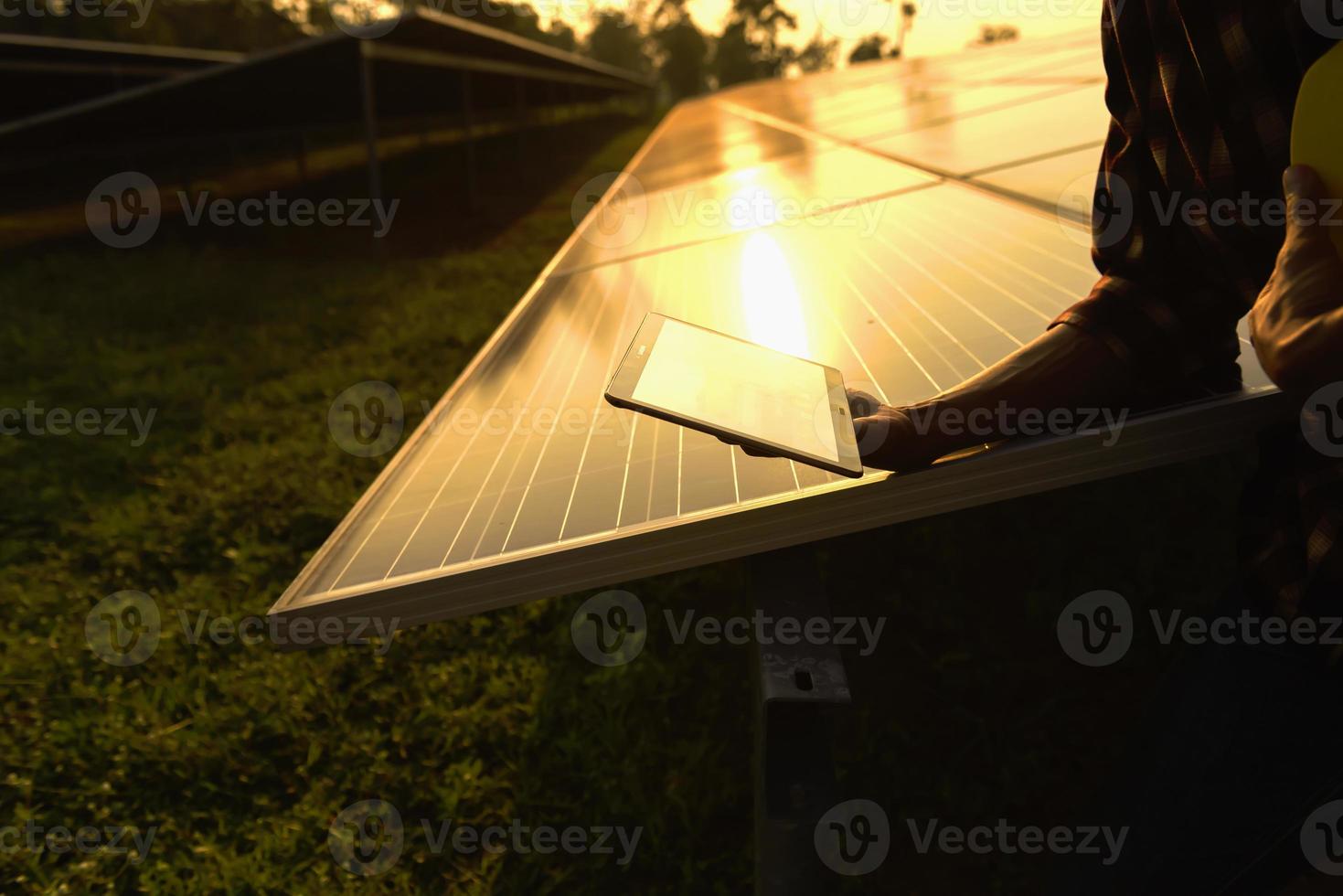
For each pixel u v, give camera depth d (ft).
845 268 7.27
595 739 7.70
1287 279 2.67
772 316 6.31
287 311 22.80
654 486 4.17
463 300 22.41
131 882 6.84
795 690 3.27
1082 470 3.80
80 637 9.67
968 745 7.11
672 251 9.46
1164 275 3.89
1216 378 4.08
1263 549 3.92
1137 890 4.17
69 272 29.58
